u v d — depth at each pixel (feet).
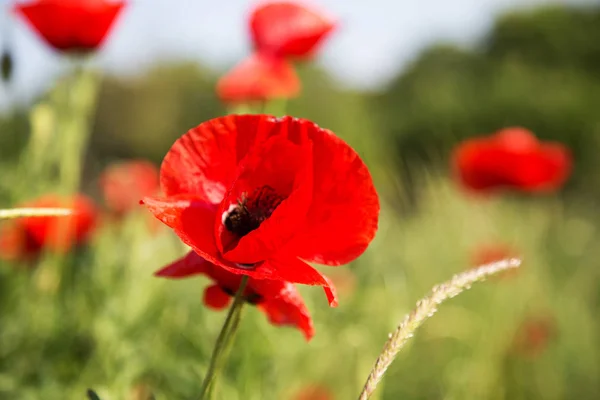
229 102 2.56
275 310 1.53
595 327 4.21
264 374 2.24
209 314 2.32
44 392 2.14
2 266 2.60
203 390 1.31
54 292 2.48
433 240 4.34
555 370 3.71
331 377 2.67
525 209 5.07
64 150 2.49
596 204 8.20
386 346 1.13
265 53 2.53
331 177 1.38
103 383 2.16
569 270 4.96
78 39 2.40
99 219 2.70
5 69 2.21
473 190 3.53
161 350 2.31
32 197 2.56
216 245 1.36
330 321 2.44
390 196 5.05
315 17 2.52
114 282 2.47
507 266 1.16
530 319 3.60
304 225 1.37
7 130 2.74
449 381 3.26
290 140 1.43
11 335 2.36
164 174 1.40
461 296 3.59
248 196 1.42
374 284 2.66
